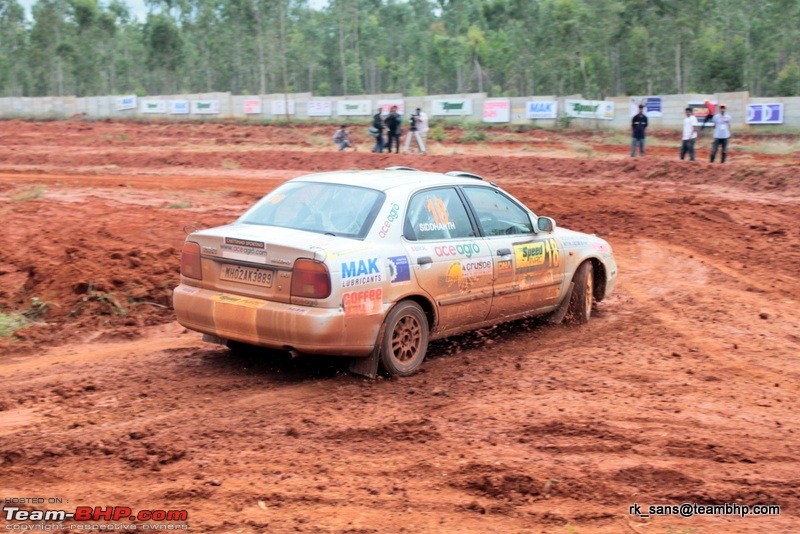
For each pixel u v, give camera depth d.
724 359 7.24
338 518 4.14
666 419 5.66
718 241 13.14
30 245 10.95
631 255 12.22
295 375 6.59
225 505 4.27
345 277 5.96
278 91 91.00
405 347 6.58
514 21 83.38
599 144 33.94
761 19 65.38
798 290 10.05
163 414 5.66
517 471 4.72
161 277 9.59
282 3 77.06
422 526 4.07
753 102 37.00
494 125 42.53
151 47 84.94
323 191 6.83
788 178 19.34
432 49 91.19
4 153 28.88
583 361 7.15
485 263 7.10
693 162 22.22
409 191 6.74
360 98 47.66
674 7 57.12
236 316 6.17
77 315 8.48
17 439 5.11
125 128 45.97
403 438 5.25
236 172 24.52
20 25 92.25
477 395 6.17
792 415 5.80
